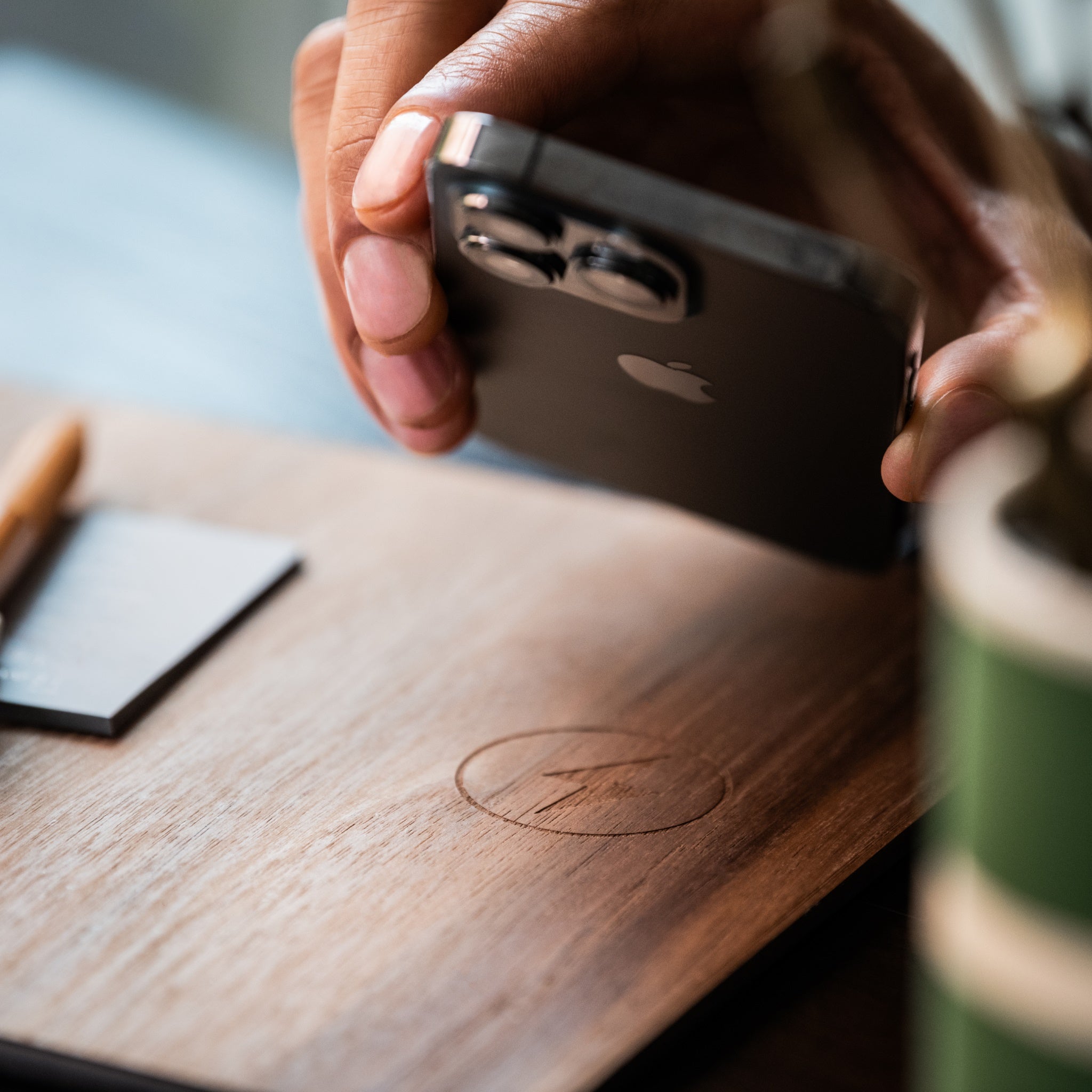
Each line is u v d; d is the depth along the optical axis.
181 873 0.40
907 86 0.58
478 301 0.46
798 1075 0.33
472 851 0.41
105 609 0.56
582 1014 0.34
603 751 0.48
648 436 0.50
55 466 0.62
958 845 0.24
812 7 0.44
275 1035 0.33
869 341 0.38
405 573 0.62
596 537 0.66
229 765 0.46
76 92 1.57
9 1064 0.33
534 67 0.47
